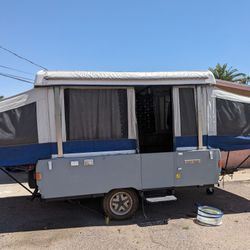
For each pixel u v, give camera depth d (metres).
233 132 6.72
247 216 6.50
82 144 6.05
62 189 5.90
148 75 6.20
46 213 6.92
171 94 6.46
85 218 6.51
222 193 8.38
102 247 5.07
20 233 5.77
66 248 5.07
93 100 6.13
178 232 5.64
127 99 6.25
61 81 5.84
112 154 6.13
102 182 6.06
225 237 5.39
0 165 5.81
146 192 6.41
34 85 5.81
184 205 7.29
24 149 5.89
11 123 5.86
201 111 6.49
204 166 6.48
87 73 5.98
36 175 5.82
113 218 6.25
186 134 6.46
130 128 6.24
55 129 5.94
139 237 5.45
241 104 6.79
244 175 10.65
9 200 8.06
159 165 6.28
